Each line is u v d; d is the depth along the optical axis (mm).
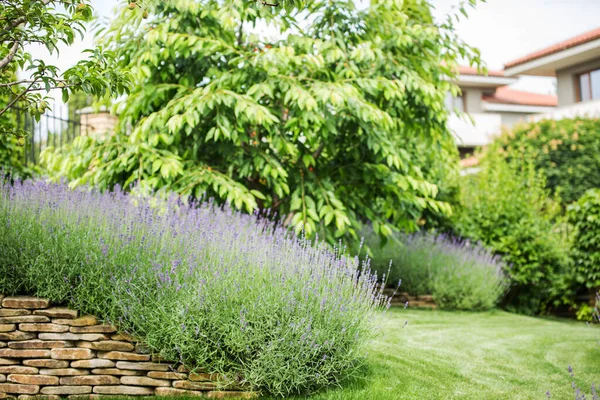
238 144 5840
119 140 6141
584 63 21516
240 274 4105
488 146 17047
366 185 6539
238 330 3748
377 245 8898
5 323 3920
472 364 5043
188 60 6285
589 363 5355
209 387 3865
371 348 5070
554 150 17125
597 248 8516
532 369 5074
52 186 4906
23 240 4266
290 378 3764
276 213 6328
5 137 3943
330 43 6078
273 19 6168
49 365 3895
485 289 8508
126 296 4023
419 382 4312
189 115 5262
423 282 8695
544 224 9789
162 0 5836
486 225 9570
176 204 5137
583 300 9070
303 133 5891
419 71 6770
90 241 4297
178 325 3762
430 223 10008
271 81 5699
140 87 6062
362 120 6004
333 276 4336
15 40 3271
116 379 3910
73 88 3279
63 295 4027
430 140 7055
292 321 3879
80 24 3373
